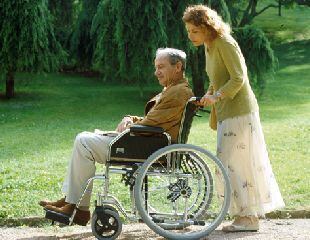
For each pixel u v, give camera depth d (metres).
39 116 18.05
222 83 5.33
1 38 19.08
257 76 20.03
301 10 47.69
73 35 23.44
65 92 22.78
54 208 5.27
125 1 18.03
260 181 5.44
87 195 5.27
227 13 19.73
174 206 5.55
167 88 5.31
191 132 14.00
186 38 18.91
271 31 41.75
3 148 12.38
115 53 19.00
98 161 5.27
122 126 5.47
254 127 5.42
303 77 26.78
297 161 9.88
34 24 19.03
